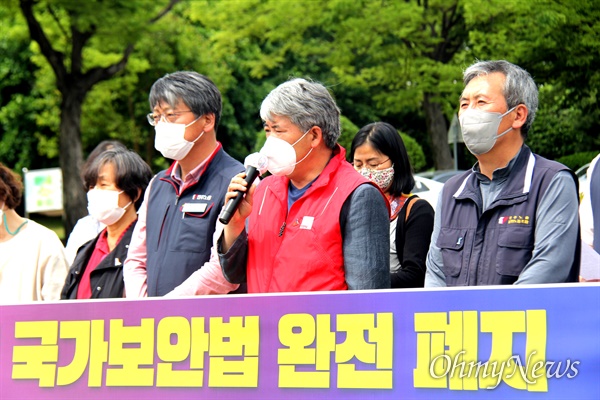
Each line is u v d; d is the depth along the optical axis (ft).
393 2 119.75
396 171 32.14
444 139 134.51
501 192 24.25
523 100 24.39
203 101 28.63
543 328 20.65
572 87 91.56
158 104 28.78
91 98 177.06
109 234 33.12
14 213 33.40
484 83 24.52
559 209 23.39
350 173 24.97
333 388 22.21
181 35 177.78
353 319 22.15
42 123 190.39
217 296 23.44
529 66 92.58
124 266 30.19
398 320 21.76
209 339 23.44
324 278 24.30
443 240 25.02
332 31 135.64
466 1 106.93
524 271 23.16
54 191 129.49
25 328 25.34
